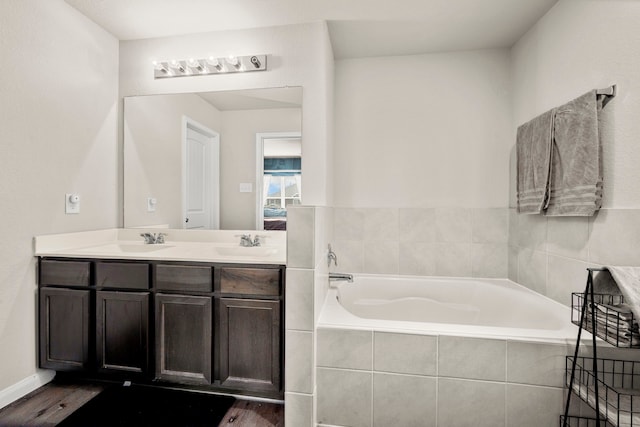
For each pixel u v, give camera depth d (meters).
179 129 2.37
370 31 2.28
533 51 2.18
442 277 2.56
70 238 2.04
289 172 2.26
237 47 2.28
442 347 1.50
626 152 1.44
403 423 1.54
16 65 1.72
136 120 2.41
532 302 1.95
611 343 1.17
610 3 1.52
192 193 2.37
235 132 2.31
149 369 1.79
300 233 1.55
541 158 1.95
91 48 2.18
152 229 2.42
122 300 1.81
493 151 2.50
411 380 1.53
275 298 1.68
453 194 2.55
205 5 2.00
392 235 2.62
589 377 1.40
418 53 2.59
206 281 1.75
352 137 2.67
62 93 1.99
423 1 1.95
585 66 1.69
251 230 2.33
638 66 1.39
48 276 1.87
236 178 2.33
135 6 2.01
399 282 2.46
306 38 2.20
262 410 1.72
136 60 2.41
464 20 2.14
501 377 1.46
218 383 1.73
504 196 2.49
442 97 2.56
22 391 1.79
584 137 1.61
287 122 2.25
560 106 1.81
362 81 2.66
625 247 1.45
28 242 1.81
